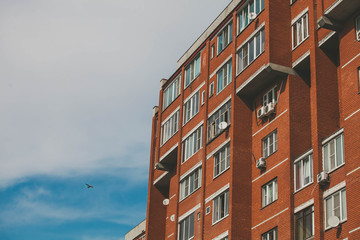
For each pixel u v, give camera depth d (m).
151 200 57.34
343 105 36.47
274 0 44.75
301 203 38.34
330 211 35.78
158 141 56.84
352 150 34.91
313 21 40.59
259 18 45.50
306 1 43.25
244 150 44.69
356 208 33.69
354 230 33.50
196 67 53.84
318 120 38.16
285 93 42.38
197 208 48.16
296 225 38.38
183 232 49.41
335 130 38.28
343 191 35.28
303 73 42.94
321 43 39.88
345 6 37.41
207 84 50.66
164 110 57.44
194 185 49.59
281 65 42.88
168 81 58.06
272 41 43.44
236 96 46.12
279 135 41.97
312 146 38.38
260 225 41.62
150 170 58.50
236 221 42.56
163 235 56.34
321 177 36.38
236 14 48.81
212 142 48.00
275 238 39.88
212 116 48.91
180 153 52.53
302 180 38.94
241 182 43.69
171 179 55.47
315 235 35.88
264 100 44.72
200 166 49.16
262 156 43.53
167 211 54.78
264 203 42.09
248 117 45.78
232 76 47.00
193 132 51.44
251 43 45.94
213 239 44.38
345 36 37.81
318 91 38.88
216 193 45.59
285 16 44.44
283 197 39.88
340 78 39.41
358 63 36.41
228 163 45.22
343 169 35.62
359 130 34.84
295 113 41.53
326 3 39.09
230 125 45.91
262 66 43.50
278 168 41.16
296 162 39.84
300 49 42.66
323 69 39.56
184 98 54.41
